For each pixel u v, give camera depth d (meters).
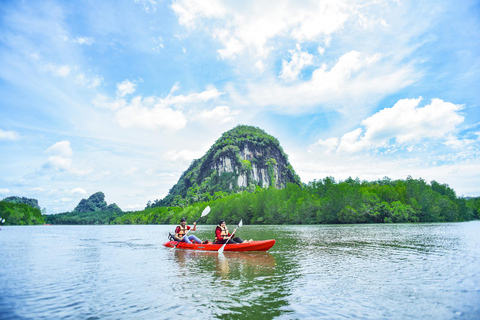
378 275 8.99
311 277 8.80
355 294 6.94
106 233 44.97
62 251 17.20
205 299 6.59
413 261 11.50
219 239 16.86
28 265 11.87
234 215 105.00
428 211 67.19
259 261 12.04
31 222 132.50
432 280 8.29
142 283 8.27
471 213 81.81
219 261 12.25
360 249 15.69
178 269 10.47
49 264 12.09
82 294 7.17
